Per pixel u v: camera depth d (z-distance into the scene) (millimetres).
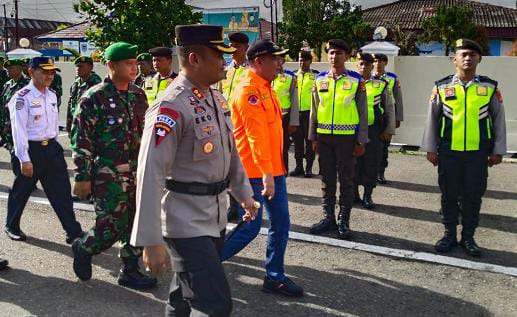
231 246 4312
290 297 4355
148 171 2721
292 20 25797
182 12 12906
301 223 6328
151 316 4039
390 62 11484
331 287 4566
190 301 2895
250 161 4223
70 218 5398
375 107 6828
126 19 12484
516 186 8305
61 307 4168
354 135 5723
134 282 4500
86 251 4309
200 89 2943
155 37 12539
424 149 5441
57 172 5359
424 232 6043
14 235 5645
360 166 7051
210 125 2902
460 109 5184
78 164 4105
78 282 4629
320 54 25344
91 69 7309
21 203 5605
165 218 2902
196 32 2848
